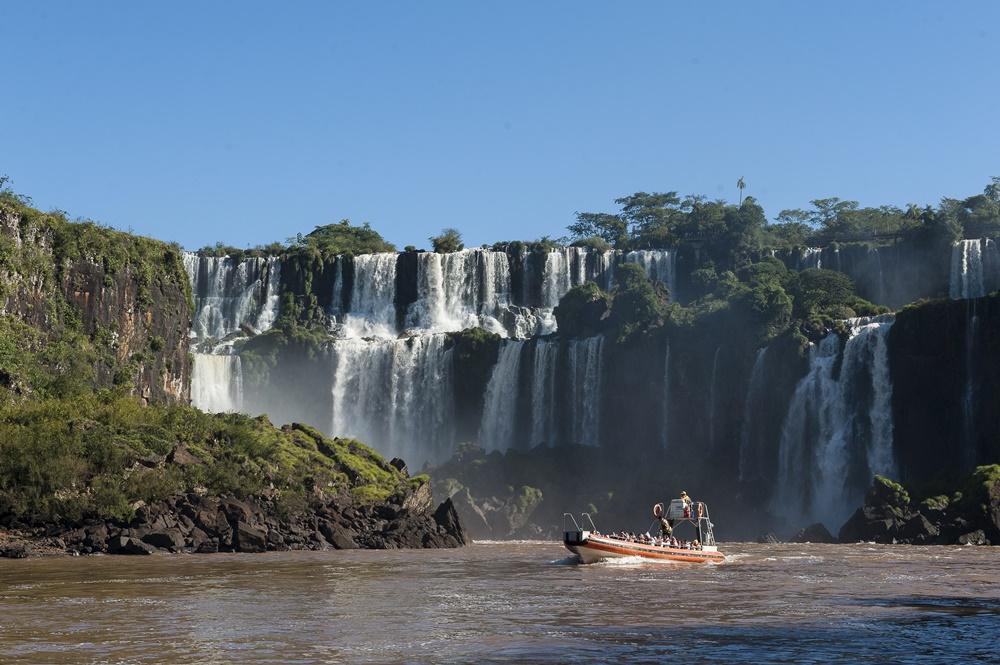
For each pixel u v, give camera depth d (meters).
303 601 51.28
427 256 176.62
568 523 133.38
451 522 98.38
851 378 131.38
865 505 111.94
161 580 60.25
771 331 139.75
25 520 80.62
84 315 112.69
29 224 108.69
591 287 158.38
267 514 88.81
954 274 157.00
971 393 123.06
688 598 52.78
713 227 182.88
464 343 156.12
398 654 37.69
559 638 40.81
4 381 97.69
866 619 45.53
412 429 156.25
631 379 147.75
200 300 178.25
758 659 36.94
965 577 64.12
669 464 140.75
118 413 93.12
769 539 115.88
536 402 151.88
